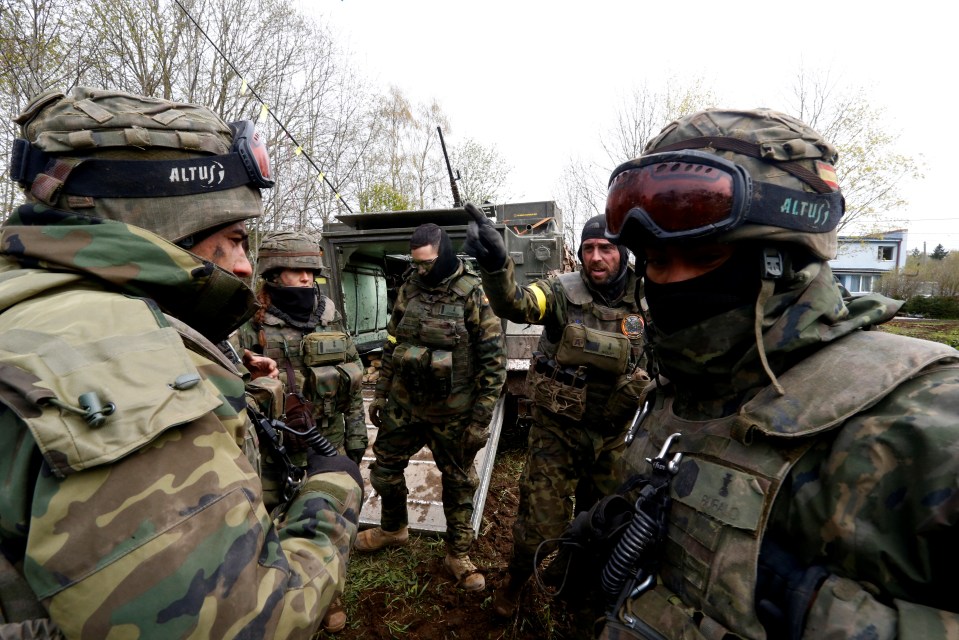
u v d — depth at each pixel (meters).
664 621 0.93
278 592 0.76
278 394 1.70
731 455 0.93
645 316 1.44
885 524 0.70
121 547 0.63
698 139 0.99
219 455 0.76
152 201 0.94
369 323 6.30
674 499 1.00
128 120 0.92
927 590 0.67
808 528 0.79
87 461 0.63
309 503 1.06
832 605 0.71
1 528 0.69
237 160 1.03
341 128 11.69
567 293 2.38
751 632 0.80
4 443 0.70
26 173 0.92
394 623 2.56
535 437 2.45
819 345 0.93
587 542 1.27
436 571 2.95
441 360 2.61
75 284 0.85
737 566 0.83
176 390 0.74
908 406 0.73
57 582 0.62
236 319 1.10
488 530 3.47
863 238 17.02
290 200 10.55
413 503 3.39
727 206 0.89
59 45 6.72
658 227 0.97
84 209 0.91
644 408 1.38
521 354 4.43
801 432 0.81
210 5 8.91
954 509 0.62
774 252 0.92
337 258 5.11
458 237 4.92
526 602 2.70
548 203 7.16
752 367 0.97
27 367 0.68
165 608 0.63
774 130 0.94
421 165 20.08
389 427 2.89
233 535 0.71
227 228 1.06
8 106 6.20
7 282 0.83
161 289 0.90
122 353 0.73
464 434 2.74
